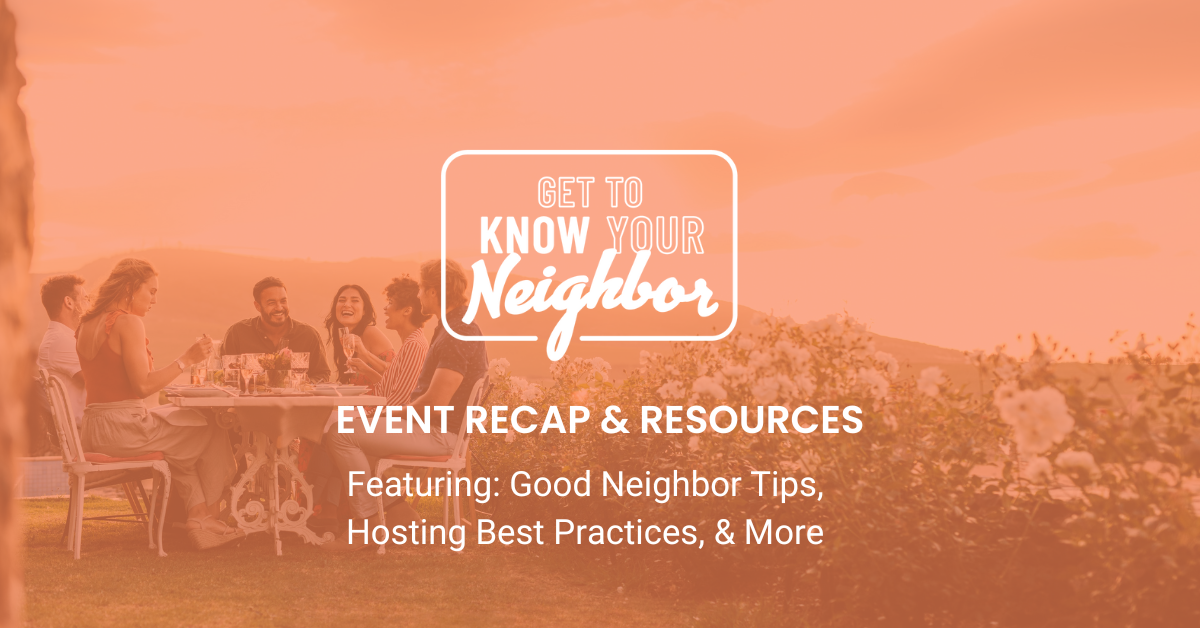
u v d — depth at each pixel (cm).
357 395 508
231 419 493
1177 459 237
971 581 290
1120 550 246
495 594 404
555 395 596
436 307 521
